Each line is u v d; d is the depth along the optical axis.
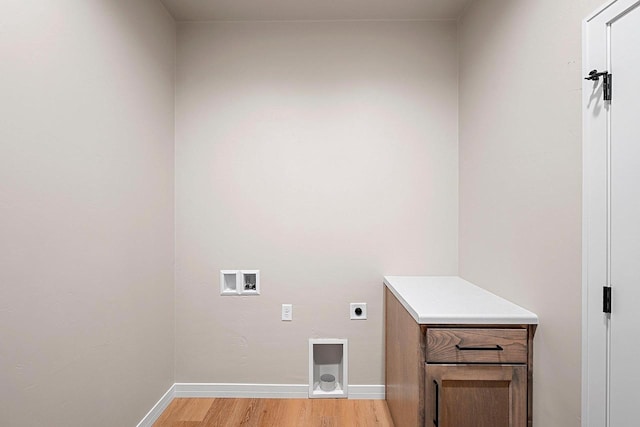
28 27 1.24
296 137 2.51
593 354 1.20
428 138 2.50
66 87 1.42
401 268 2.51
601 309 1.17
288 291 2.52
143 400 2.07
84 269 1.53
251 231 2.52
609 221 1.14
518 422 1.54
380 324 2.51
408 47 2.51
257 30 2.51
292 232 2.51
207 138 2.51
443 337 1.54
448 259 2.50
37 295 1.28
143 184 2.06
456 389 1.55
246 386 2.52
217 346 2.52
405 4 2.33
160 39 2.28
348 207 2.51
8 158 1.16
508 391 1.55
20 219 1.21
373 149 2.51
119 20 1.80
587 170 1.23
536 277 1.54
